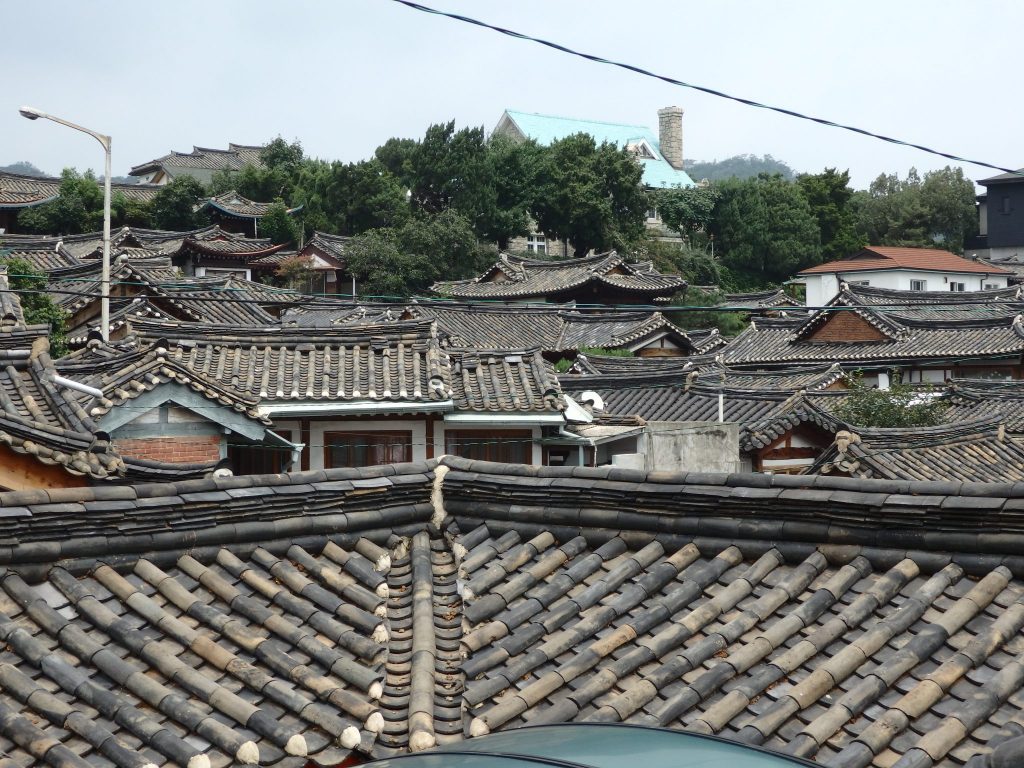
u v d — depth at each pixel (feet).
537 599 21.72
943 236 296.30
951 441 69.46
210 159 293.02
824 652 19.10
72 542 20.33
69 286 108.58
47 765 16.16
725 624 19.98
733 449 75.97
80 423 40.50
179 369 51.47
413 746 17.65
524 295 181.98
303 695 18.69
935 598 19.53
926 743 16.46
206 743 17.28
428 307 144.66
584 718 18.35
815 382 119.24
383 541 23.85
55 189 210.18
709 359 124.26
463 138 214.48
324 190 221.05
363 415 63.00
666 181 298.76
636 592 21.39
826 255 261.03
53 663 18.16
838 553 21.02
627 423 76.64
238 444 56.70
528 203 216.95
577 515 23.59
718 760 14.53
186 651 19.39
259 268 203.31
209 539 21.75
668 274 224.74
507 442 66.49
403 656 20.30
